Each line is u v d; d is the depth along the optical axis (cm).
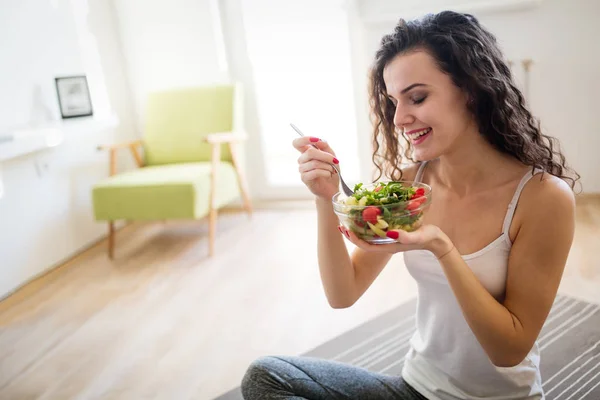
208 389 177
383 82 108
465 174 98
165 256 303
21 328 235
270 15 361
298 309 225
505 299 93
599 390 158
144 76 371
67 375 194
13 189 279
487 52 90
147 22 358
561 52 294
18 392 186
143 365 196
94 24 345
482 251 94
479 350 97
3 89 283
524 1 286
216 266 280
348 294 111
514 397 98
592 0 282
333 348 193
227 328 216
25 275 284
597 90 294
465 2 301
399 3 316
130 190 288
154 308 240
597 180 308
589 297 209
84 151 332
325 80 382
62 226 312
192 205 280
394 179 116
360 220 79
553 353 177
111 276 283
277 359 103
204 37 350
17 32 292
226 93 334
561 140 308
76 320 237
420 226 81
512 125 90
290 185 372
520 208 91
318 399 99
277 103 399
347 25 328
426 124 90
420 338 108
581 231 268
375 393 102
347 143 399
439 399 102
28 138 259
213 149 296
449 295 96
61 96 320
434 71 88
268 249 296
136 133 386
